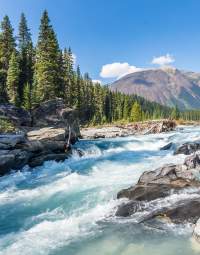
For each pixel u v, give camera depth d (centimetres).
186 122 12350
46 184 2211
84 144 4144
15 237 1313
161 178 1802
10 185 2236
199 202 1358
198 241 1118
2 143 2684
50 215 1559
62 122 4847
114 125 9512
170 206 1398
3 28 6788
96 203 1677
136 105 11594
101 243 1194
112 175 2358
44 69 5847
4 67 6700
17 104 6078
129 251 1105
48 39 6003
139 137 5778
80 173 2519
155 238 1185
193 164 2011
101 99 12012
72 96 8781
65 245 1202
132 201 1564
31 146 2928
